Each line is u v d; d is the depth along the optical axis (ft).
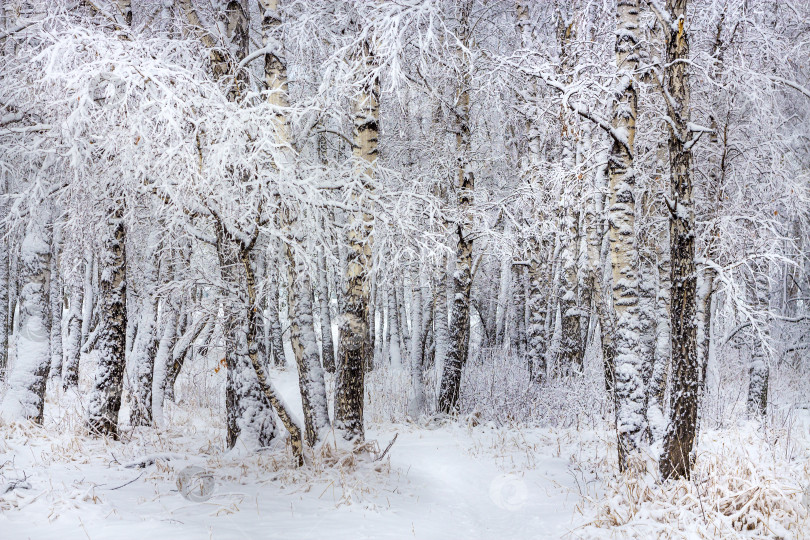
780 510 17.46
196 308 29.76
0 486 20.90
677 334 21.36
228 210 24.22
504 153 57.77
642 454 23.30
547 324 61.31
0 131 24.44
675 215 21.91
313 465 26.91
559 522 20.22
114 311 33.60
